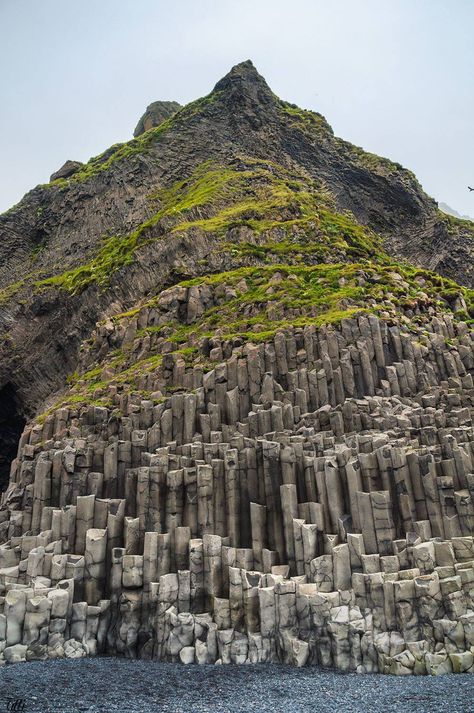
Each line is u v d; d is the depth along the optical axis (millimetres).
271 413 35719
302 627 25188
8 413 81812
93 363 56062
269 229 68062
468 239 93125
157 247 69188
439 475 28719
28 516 35938
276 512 30516
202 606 28312
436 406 35938
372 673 23062
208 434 36875
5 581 30250
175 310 54125
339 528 28281
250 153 104125
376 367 38906
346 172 104312
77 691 21891
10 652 26688
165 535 30266
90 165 124500
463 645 22719
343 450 29953
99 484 35500
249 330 46062
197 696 21094
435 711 18047
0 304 87500
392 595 24250
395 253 94562
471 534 26844
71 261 100312
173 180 101875
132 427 38969
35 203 119688
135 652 28062
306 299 48438
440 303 49219
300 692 20891
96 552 30875
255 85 114688
